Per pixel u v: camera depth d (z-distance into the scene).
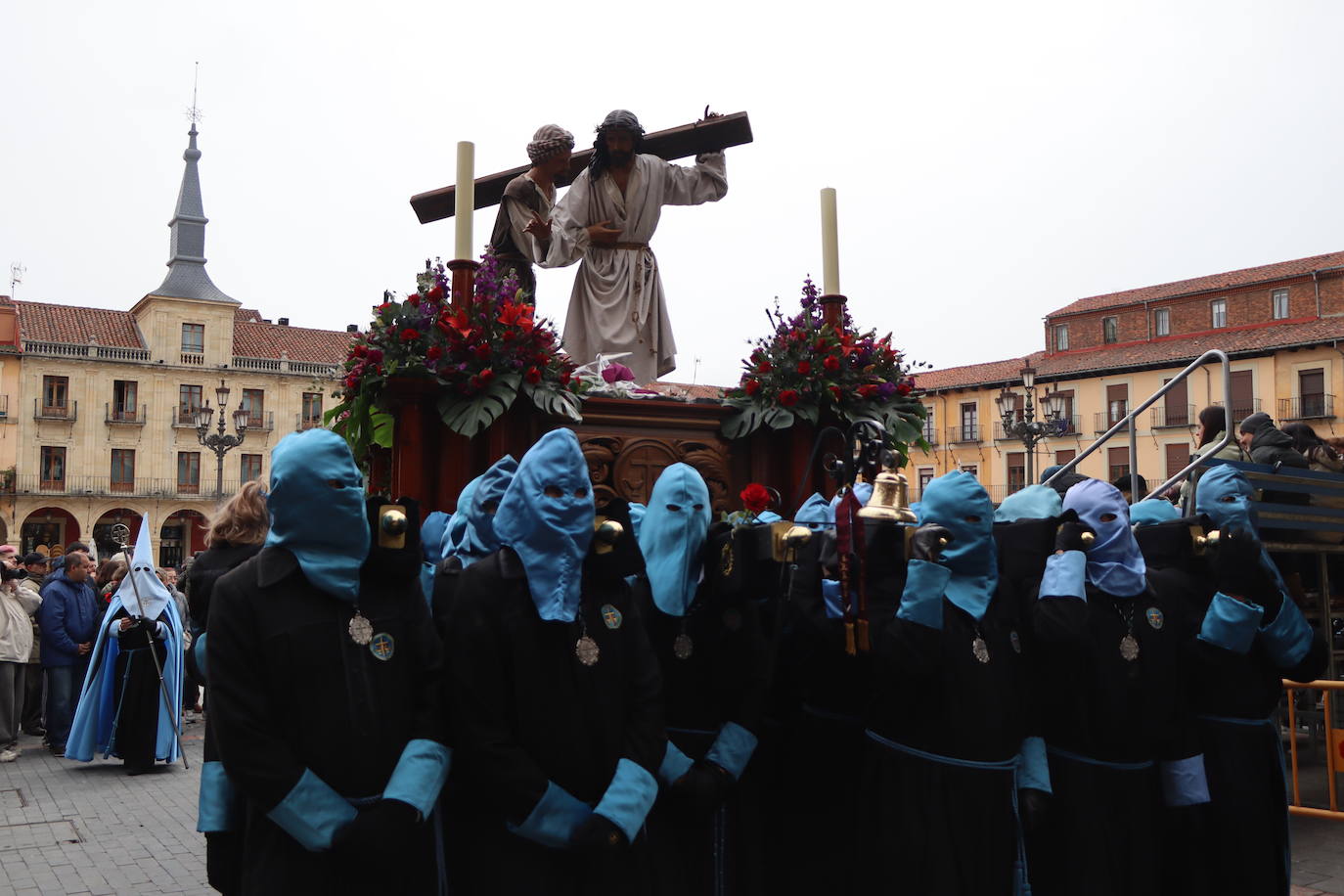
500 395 4.46
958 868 3.43
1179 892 4.12
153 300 50.88
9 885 5.82
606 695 3.16
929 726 3.53
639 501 4.84
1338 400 36.91
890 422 5.23
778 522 3.36
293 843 2.85
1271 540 6.76
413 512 3.11
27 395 48.59
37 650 11.57
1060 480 7.19
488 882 3.09
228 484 51.81
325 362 54.16
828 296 5.45
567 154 5.55
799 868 3.93
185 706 12.72
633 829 2.98
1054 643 3.69
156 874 6.05
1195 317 42.66
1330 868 5.28
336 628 2.94
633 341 5.58
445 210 6.11
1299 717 8.16
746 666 3.54
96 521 49.72
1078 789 3.79
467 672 3.06
